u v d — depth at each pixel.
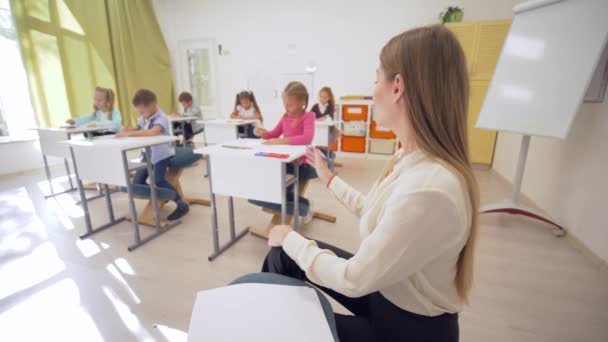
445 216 0.48
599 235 1.86
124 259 1.89
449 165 0.52
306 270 0.60
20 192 3.13
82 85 4.29
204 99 6.05
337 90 5.15
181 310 1.45
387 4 4.61
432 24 0.54
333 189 0.97
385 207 0.56
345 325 0.69
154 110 2.48
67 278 1.69
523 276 1.74
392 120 0.60
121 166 1.94
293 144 1.98
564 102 1.93
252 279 0.69
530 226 2.38
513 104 2.32
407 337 0.61
